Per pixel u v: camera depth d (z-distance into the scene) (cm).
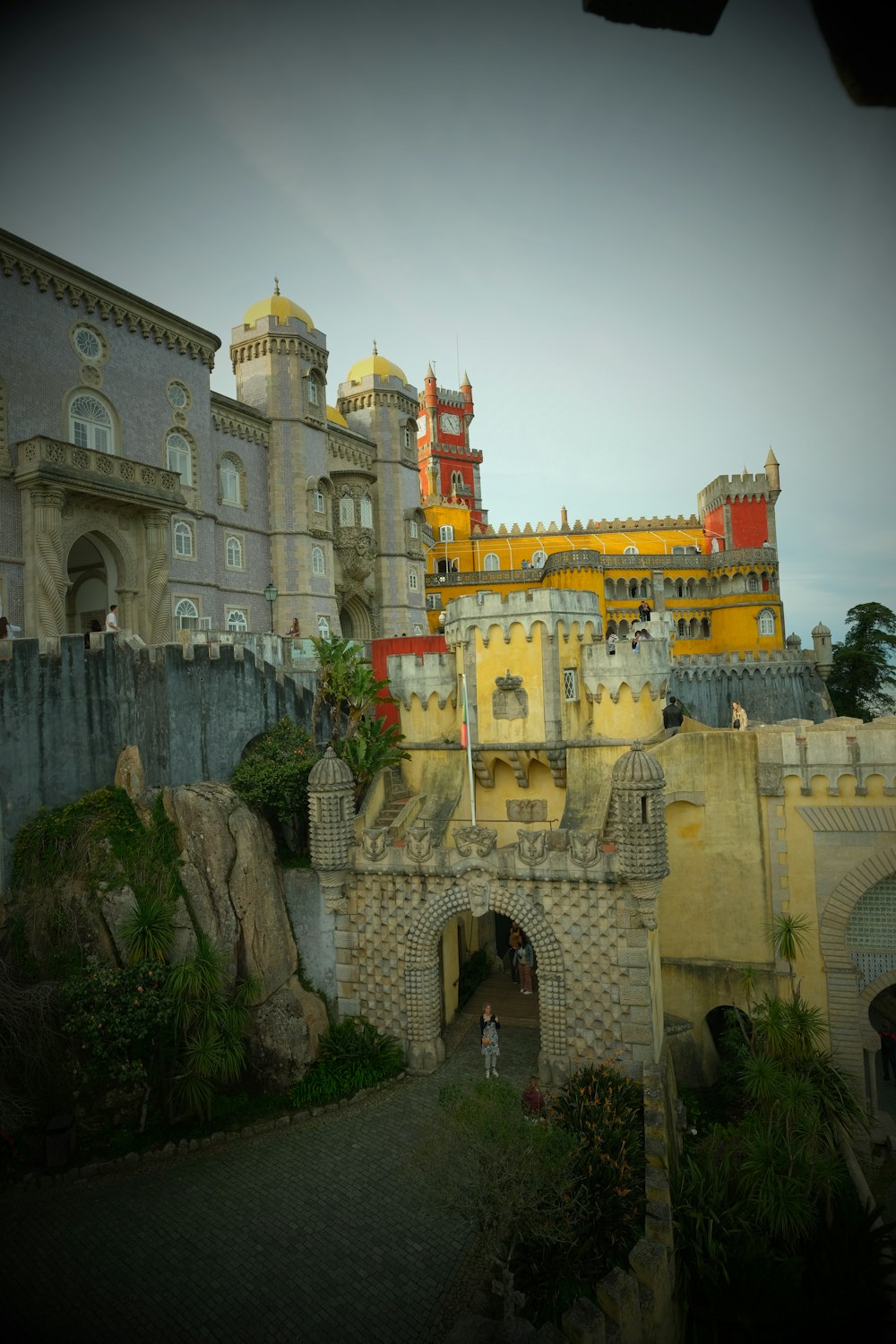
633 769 2191
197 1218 1789
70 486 3450
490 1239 1499
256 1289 1580
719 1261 1778
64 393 3678
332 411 5991
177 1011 2161
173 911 2333
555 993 2323
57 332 3666
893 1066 2912
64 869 2397
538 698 3225
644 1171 1869
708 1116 2436
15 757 2484
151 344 4188
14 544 3394
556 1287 1603
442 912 2445
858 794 2678
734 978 2770
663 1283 1616
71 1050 2105
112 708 2761
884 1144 2447
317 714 3169
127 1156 1989
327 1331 1486
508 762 3319
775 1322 1677
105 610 4031
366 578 5722
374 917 2536
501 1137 1539
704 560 7919
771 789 2752
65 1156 1947
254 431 4997
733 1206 1923
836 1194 2011
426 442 11162
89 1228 1758
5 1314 1511
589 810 3111
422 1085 2353
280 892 2622
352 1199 1850
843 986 2675
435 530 8406
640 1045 2236
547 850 2366
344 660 3067
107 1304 1542
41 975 2222
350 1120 2180
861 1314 1716
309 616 5084
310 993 2558
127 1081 2112
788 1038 2483
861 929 2731
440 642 3838
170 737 2634
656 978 2439
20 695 2509
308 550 5122
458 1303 1557
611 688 3294
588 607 3403
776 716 6397
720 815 2825
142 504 3778
